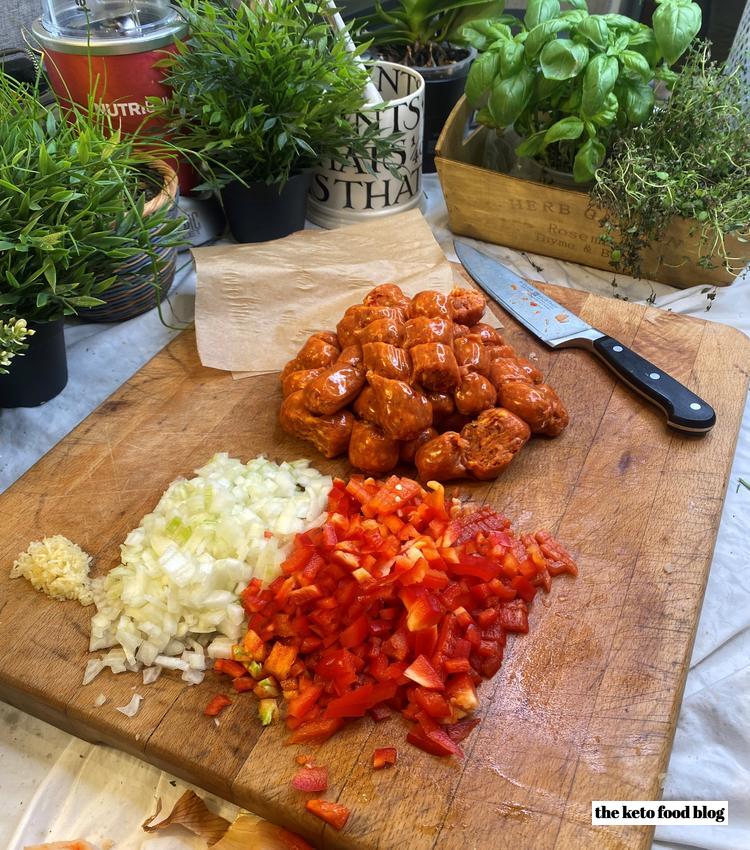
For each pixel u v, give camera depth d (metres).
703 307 1.53
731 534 1.19
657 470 1.14
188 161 1.45
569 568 1.01
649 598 0.99
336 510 1.06
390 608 0.94
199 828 0.86
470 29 1.60
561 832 0.78
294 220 1.64
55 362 1.33
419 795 0.81
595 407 1.24
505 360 1.20
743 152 1.42
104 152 1.19
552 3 1.49
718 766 0.95
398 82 1.75
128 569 0.99
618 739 0.85
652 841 0.82
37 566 1.00
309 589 0.93
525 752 0.84
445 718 0.86
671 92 1.53
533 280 1.51
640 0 2.02
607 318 1.40
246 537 1.01
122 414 1.25
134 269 1.37
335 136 1.54
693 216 1.41
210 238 1.71
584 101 1.43
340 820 0.79
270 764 0.84
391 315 1.19
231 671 0.92
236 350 1.33
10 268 1.13
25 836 0.88
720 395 1.26
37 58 1.49
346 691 0.88
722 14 1.92
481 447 1.11
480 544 1.01
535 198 1.56
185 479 1.15
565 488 1.12
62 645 0.95
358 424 1.14
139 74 1.46
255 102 1.48
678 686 0.90
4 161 1.12
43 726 0.98
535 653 0.93
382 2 2.04
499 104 1.50
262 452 1.19
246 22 1.50
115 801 0.91
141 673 0.93
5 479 1.26
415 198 1.75
